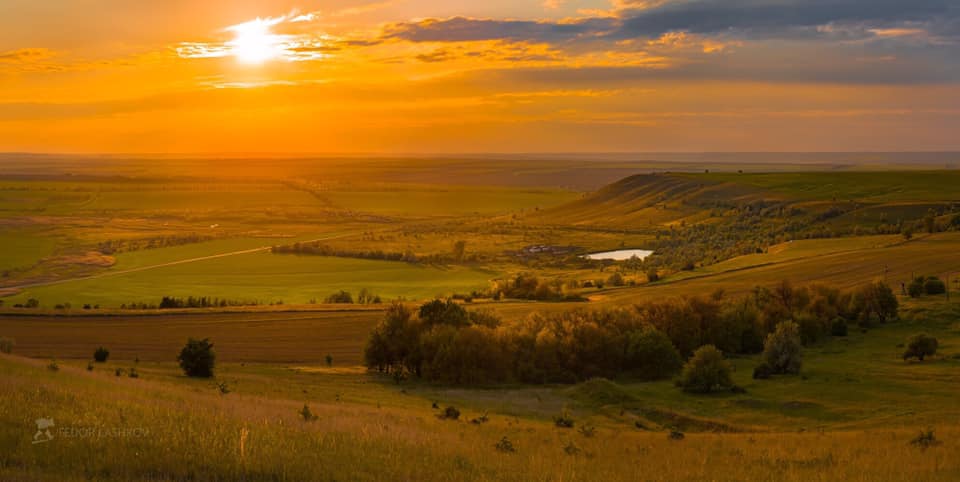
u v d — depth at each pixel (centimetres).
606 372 8556
